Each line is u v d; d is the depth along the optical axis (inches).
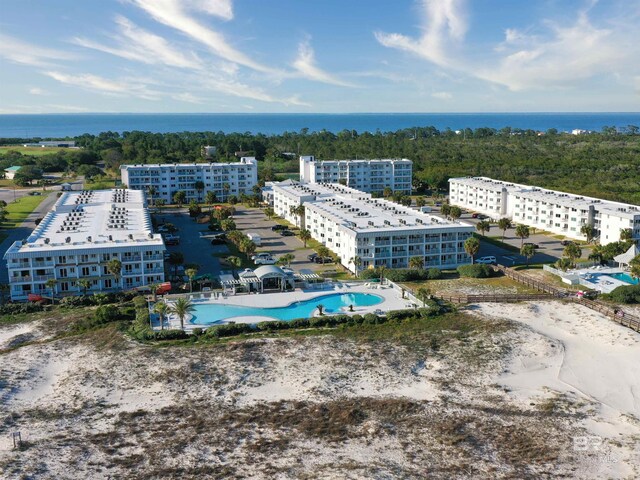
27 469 2475.4
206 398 3117.6
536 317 4298.7
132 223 5969.5
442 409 3006.9
